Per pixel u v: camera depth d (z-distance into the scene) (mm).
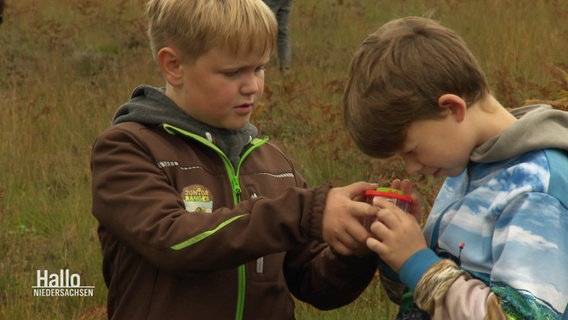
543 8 12289
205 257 2393
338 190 2422
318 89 9547
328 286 2744
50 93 10328
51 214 6500
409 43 2240
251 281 2670
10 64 12102
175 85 2643
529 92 7887
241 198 2709
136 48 13227
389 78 2215
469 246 2270
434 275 2164
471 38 11180
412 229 2275
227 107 2596
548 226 2092
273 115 8664
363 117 2271
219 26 2496
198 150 2697
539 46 10203
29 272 5449
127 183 2525
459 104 2189
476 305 2070
